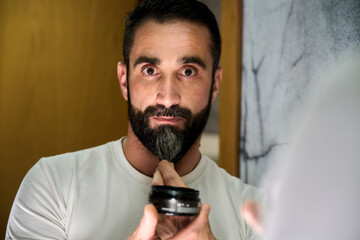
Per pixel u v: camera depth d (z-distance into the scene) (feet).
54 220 2.72
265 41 4.07
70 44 7.29
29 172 2.96
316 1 3.18
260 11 4.18
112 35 7.22
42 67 7.30
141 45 2.75
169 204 1.77
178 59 2.71
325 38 3.04
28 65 7.31
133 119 2.82
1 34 7.38
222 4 4.82
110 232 2.71
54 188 2.80
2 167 7.36
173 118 2.72
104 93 7.29
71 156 3.06
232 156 4.60
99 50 7.26
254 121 4.25
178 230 1.83
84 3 7.27
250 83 4.38
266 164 3.92
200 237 1.92
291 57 3.57
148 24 2.76
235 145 4.55
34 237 2.65
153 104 2.72
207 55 2.81
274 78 3.87
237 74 4.58
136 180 2.85
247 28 4.47
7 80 7.38
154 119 2.73
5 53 7.37
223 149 4.77
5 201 7.32
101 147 3.14
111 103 7.29
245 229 2.90
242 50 4.57
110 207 2.77
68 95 7.28
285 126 3.60
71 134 7.25
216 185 3.05
